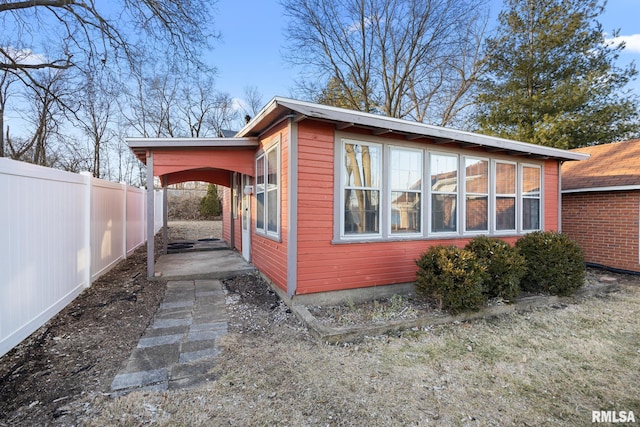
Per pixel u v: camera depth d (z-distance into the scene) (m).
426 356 3.22
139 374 2.72
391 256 5.08
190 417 2.21
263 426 2.15
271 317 4.15
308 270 4.48
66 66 8.86
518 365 3.08
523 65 12.85
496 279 4.64
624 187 7.16
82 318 3.90
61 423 2.11
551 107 12.32
